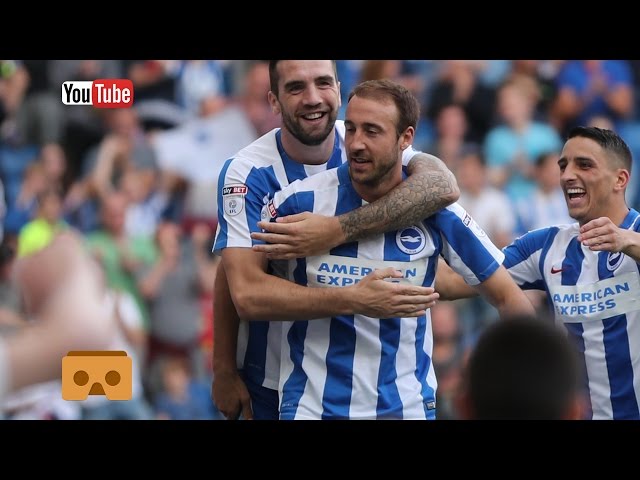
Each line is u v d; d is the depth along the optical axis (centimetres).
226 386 1634
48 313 441
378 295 1363
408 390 1473
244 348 1634
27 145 3020
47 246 450
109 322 449
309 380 1462
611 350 1644
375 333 1450
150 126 3125
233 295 1470
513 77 3484
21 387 435
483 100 3425
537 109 3497
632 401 1641
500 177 3353
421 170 1448
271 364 1587
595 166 1639
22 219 2947
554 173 3431
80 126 3070
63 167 3030
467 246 1472
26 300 446
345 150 1498
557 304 1689
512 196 3344
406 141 1416
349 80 3369
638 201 3659
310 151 1522
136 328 2819
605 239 1491
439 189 1420
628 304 1623
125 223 2989
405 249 1445
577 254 1678
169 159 3106
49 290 443
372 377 1455
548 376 651
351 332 1448
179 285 2970
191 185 3105
